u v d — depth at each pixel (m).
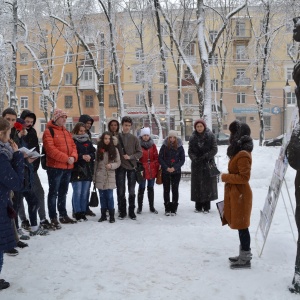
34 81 46.03
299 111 4.10
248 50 31.80
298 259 4.02
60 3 26.70
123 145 7.82
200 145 8.45
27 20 27.89
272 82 41.97
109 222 7.45
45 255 5.39
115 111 45.94
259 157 15.04
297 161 4.01
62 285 4.29
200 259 5.16
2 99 37.50
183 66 39.62
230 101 42.84
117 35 31.00
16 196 5.98
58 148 6.96
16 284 4.34
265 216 5.47
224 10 30.22
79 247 5.75
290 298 3.85
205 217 8.02
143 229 6.86
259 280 4.33
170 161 8.19
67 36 30.89
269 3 21.80
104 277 4.52
